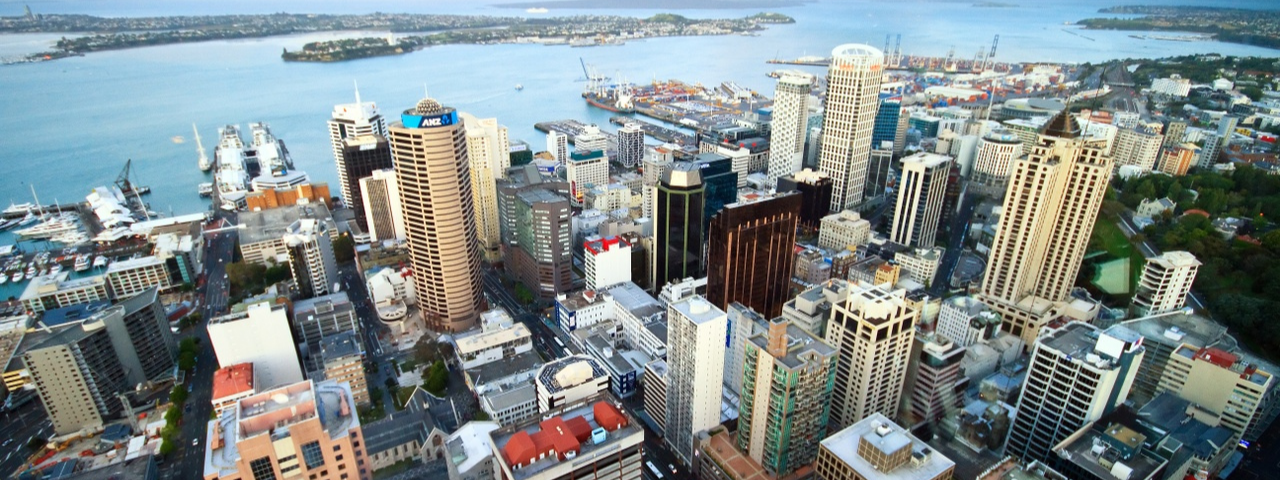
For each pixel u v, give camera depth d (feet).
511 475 584.81
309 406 597.93
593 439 625.82
